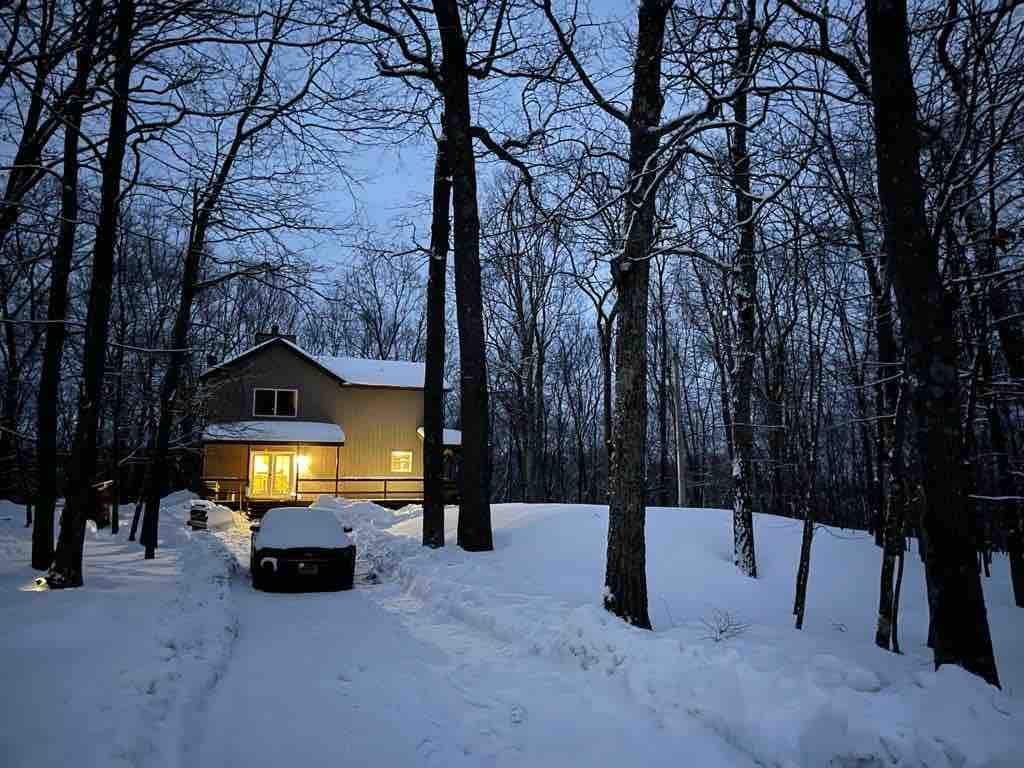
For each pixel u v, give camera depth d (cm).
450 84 1351
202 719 504
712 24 834
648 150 803
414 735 488
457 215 1370
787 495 2427
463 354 1359
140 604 776
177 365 1398
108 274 916
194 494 3200
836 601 1165
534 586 1006
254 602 1027
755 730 441
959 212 729
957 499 550
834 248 950
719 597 1094
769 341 1316
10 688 468
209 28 802
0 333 1648
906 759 402
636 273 794
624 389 791
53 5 689
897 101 579
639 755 448
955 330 815
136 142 979
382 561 1398
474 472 1323
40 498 1058
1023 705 452
